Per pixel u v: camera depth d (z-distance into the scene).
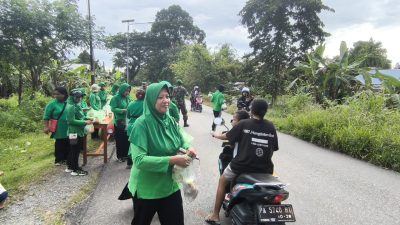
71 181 6.92
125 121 8.41
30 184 6.73
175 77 52.72
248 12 29.69
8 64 16.62
